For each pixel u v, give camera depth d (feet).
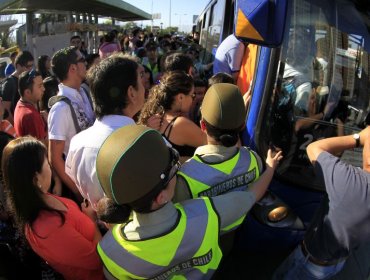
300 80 8.00
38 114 11.13
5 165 5.39
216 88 5.57
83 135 6.35
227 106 5.39
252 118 8.06
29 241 5.71
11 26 31.50
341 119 8.45
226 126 5.43
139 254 4.46
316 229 6.25
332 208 5.71
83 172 6.19
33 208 5.45
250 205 5.29
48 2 29.07
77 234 5.72
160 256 4.46
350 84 8.33
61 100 8.30
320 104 8.24
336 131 8.46
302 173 8.20
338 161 5.68
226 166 5.62
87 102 9.27
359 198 5.29
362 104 8.52
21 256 6.00
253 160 5.94
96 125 6.30
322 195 8.24
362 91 8.45
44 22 34.65
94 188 6.20
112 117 6.23
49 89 12.73
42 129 11.14
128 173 3.97
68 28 38.24
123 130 4.22
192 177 5.53
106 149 4.12
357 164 8.36
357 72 8.33
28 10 30.19
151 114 7.69
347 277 7.90
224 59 11.45
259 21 6.28
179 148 7.47
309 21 7.74
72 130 8.33
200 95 10.85
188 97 7.58
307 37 7.80
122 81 6.11
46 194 5.71
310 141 8.28
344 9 7.91
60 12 39.29
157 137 4.22
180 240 4.46
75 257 5.68
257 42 6.42
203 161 5.64
